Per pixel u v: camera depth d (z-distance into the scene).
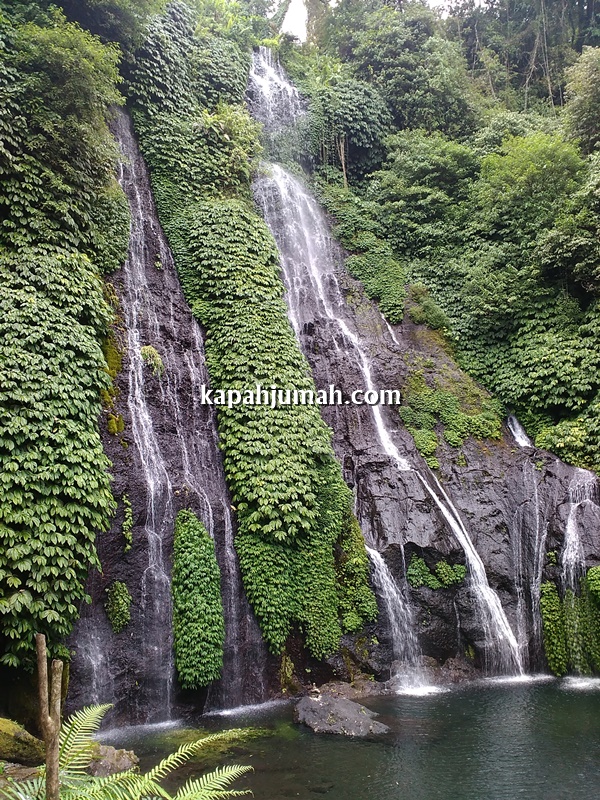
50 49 12.87
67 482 9.90
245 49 22.05
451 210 21.20
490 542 14.12
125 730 9.61
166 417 13.00
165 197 16.91
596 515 13.72
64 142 13.12
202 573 11.27
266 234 17.12
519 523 14.47
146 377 13.14
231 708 10.80
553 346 16.56
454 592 13.18
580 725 9.35
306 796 7.02
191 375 14.08
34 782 4.72
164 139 17.38
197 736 9.16
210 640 10.80
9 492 9.30
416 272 20.33
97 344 11.98
